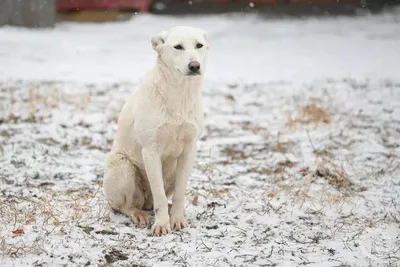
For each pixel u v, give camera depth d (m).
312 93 17.77
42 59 22.66
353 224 9.18
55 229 8.75
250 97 17.50
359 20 33.22
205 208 9.79
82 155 12.63
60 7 34.31
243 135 14.22
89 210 9.45
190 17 34.56
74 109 15.89
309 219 9.39
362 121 15.04
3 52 23.47
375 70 21.19
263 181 11.22
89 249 8.12
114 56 23.83
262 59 23.70
